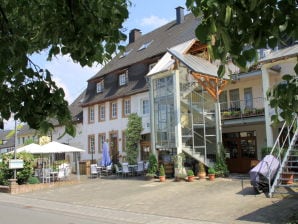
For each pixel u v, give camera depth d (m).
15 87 3.76
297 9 3.05
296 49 21.33
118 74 37.28
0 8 3.88
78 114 43.31
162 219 14.21
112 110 36.94
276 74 24.55
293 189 16.80
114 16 4.42
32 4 4.19
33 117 3.78
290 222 12.06
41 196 23.64
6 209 18.56
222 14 2.62
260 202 15.49
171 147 25.48
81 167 38.00
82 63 4.38
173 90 25.67
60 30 4.20
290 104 4.54
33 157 29.05
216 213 14.49
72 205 19.25
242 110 26.25
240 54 2.93
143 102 33.19
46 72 3.86
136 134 32.72
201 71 24.28
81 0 4.12
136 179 27.77
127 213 15.98
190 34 32.31
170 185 22.81
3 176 28.44
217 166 24.36
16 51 3.32
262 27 2.99
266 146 22.53
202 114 26.09
